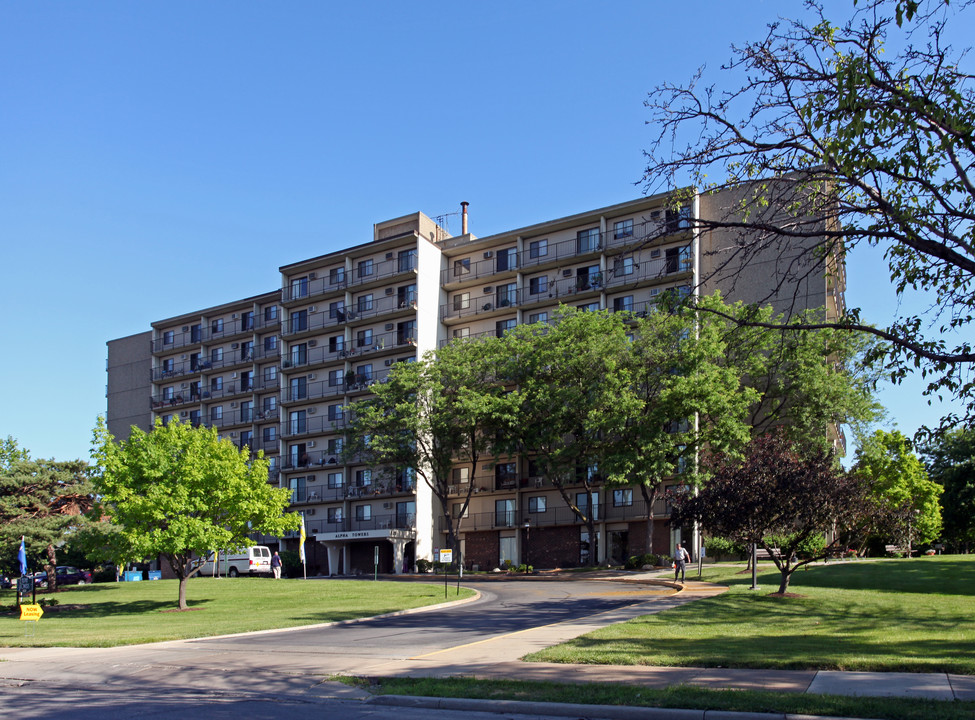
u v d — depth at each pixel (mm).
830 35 12789
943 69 12359
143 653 18250
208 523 32625
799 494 23562
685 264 52781
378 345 64875
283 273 72250
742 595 24250
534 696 10992
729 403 42219
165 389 80812
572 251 59938
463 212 70812
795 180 13375
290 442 69438
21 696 13539
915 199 13102
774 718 9422
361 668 14180
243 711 11328
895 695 10250
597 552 54250
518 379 51031
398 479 61656
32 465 42719
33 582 30391
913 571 30078
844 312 13688
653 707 10062
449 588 36594
